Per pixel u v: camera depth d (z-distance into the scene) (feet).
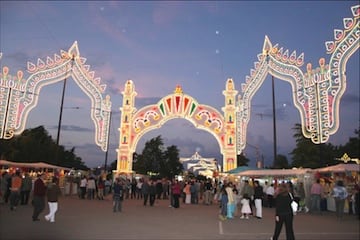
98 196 84.74
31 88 104.37
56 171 101.24
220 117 117.39
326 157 146.51
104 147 111.45
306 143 150.10
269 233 38.06
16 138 148.25
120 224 42.47
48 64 107.24
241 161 192.65
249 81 106.83
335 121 68.03
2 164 89.04
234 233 37.76
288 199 30.14
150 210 61.82
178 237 34.63
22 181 60.85
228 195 52.54
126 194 93.25
